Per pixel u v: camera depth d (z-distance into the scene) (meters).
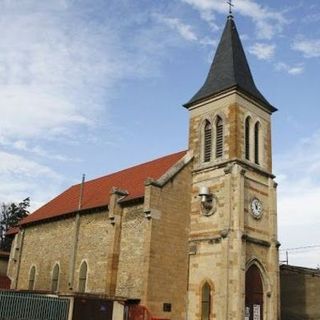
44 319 23.84
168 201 30.52
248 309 29.11
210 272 29.28
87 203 37.03
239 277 27.84
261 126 34.34
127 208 31.53
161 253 29.00
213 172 31.78
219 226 29.78
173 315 28.72
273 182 33.38
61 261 36.75
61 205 42.28
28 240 42.66
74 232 36.09
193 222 31.69
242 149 31.73
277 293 31.02
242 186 30.25
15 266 42.72
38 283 38.75
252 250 30.11
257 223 31.23
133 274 29.11
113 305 26.33
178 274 29.81
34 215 44.28
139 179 35.81
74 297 24.83
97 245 33.19
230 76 34.00
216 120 33.31
